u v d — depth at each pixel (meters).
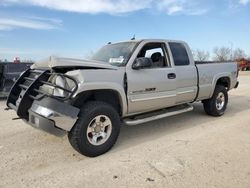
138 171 3.45
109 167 3.58
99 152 3.98
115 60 4.70
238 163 3.67
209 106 6.45
